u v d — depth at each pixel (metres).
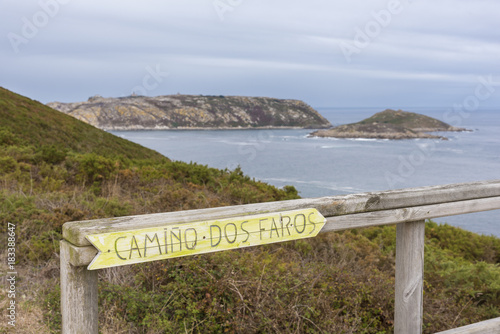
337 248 5.67
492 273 4.92
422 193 2.29
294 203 1.95
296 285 3.30
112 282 3.47
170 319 3.12
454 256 8.37
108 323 2.93
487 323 2.50
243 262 3.76
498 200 2.53
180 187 9.51
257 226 1.85
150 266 3.52
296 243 5.50
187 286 3.24
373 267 5.04
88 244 1.56
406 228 2.32
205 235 1.74
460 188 2.40
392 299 3.55
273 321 2.90
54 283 3.67
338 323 3.15
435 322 3.67
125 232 1.59
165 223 1.67
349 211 2.09
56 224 5.09
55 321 3.04
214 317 2.99
